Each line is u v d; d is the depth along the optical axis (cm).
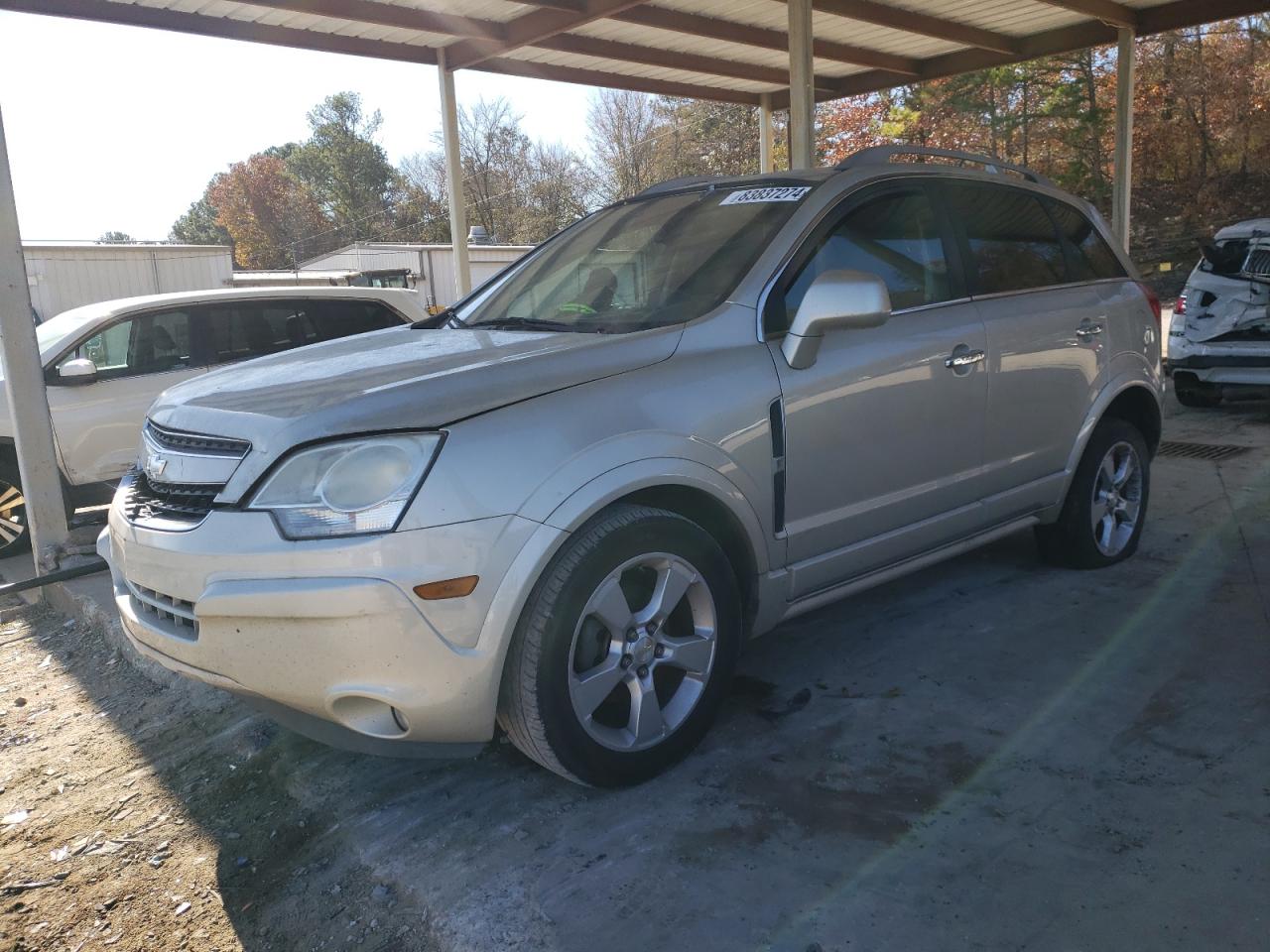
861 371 325
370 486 241
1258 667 338
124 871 276
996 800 266
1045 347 395
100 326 672
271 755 332
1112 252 459
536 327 340
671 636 293
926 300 360
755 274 318
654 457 270
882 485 339
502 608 246
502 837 266
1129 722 305
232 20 890
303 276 2670
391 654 239
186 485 271
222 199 7631
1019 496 397
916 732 307
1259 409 881
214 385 305
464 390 259
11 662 448
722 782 284
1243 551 464
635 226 382
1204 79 2488
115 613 465
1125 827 250
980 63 1188
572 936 223
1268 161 2470
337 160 7169
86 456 660
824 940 216
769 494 302
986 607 409
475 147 5684
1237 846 239
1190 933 211
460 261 1097
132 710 383
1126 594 416
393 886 252
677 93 1257
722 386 292
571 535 257
